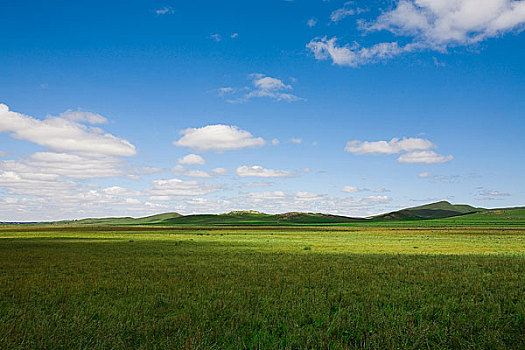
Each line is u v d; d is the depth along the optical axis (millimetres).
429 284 17781
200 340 9273
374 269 23141
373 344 9148
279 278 19156
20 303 13500
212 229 153000
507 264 26500
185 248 43438
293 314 12016
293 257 31594
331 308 13055
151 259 29859
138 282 18078
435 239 68500
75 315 11250
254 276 20078
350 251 39219
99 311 11992
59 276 20109
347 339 9789
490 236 80688
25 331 9867
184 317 11266
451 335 9820
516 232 100500
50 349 8828
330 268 23641
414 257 31797
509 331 10469
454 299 14109
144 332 9992
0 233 108000
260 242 57625
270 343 9383
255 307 12891
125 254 34844
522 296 14875
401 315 11734
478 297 14727
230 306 13023
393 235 87938
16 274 20984
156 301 13719
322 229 145125
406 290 16016
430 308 12664
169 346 8883
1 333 9672
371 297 14398
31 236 84938
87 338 9570
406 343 9219
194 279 18922
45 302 13555
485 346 9258
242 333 10227
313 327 10758
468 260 29328
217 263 26828
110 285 17203
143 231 129500
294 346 9305
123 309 12609
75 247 45406
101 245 49625
